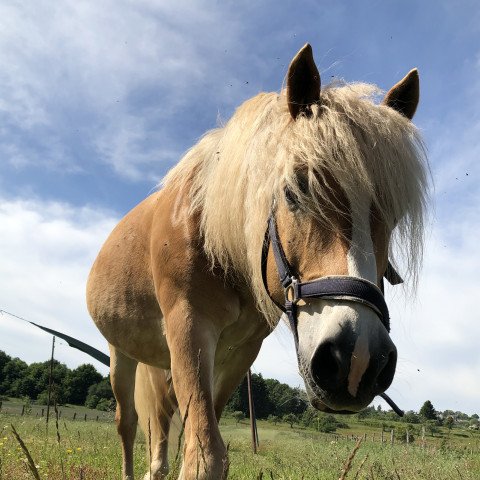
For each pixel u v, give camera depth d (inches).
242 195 93.2
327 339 67.4
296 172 78.2
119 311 129.3
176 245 101.8
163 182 122.6
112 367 156.4
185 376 90.1
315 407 75.5
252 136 91.5
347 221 73.7
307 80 86.0
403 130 83.5
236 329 108.7
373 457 286.5
